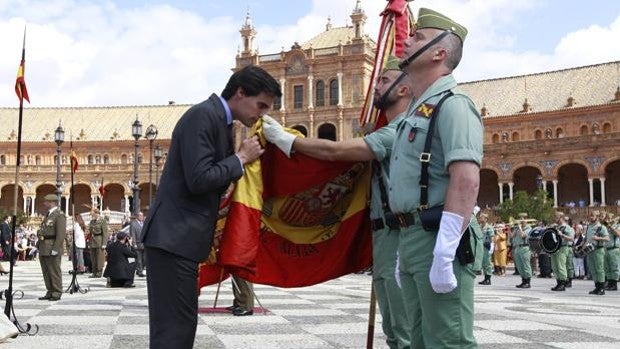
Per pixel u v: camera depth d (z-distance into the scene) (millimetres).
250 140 4219
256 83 4047
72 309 10688
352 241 5312
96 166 96875
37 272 24906
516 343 7086
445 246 3316
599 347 6871
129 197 96625
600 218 17891
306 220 5289
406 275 3848
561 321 9344
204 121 3885
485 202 81562
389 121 5117
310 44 84188
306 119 79500
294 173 5059
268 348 6660
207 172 3805
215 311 10195
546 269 26531
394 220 4344
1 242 27859
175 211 3879
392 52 5766
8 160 97438
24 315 9711
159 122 100000
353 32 84312
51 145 98000
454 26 3809
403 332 4887
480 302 13008
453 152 3420
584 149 70438
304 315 9867
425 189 3604
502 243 28453
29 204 96312
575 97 77812
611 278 19578
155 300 3867
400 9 5797
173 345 3816
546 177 73125
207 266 4949
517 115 78812
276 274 5305
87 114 102688
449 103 3570
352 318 9461
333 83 79312
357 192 5273
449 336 3488
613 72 78125
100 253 22344
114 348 6555
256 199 4566
